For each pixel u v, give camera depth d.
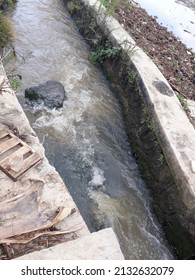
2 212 3.45
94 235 3.24
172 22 10.61
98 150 5.69
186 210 4.63
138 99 6.39
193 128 5.68
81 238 3.21
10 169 3.86
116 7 8.58
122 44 7.33
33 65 6.98
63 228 3.50
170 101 6.11
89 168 5.32
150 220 5.10
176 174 4.92
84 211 4.70
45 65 7.14
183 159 4.99
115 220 4.71
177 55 8.40
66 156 5.37
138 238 4.73
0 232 3.28
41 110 5.92
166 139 5.29
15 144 4.20
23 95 6.10
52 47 7.80
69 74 7.16
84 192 4.95
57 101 6.02
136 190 5.42
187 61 8.45
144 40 8.34
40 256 3.03
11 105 4.82
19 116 4.70
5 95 4.96
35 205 3.60
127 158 5.94
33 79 6.63
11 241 3.24
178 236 4.77
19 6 8.88
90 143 5.75
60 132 5.71
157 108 5.82
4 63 6.44
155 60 7.62
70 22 9.16
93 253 3.11
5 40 6.91
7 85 5.15
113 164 5.61
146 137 5.84
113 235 3.27
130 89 6.73
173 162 5.02
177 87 7.02
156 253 4.68
